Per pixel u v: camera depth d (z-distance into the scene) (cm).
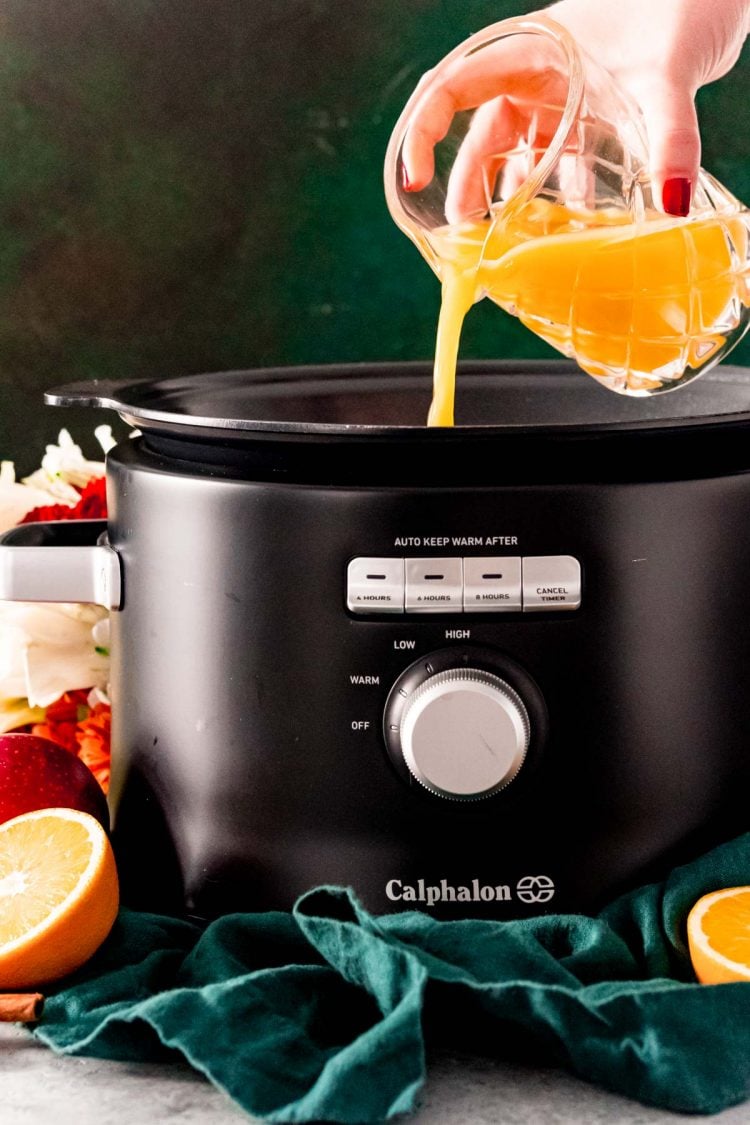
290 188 128
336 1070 61
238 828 74
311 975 69
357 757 72
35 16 125
